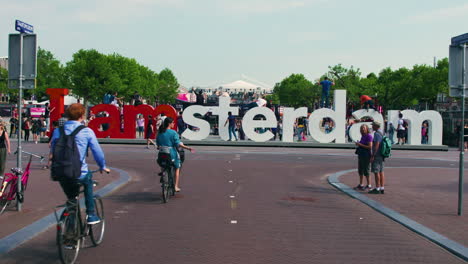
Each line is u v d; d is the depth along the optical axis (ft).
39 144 88.02
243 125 94.22
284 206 31.09
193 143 93.09
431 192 38.40
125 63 242.37
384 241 22.45
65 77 228.84
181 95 145.48
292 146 92.58
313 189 39.73
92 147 18.39
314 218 27.43
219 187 39.06
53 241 21.17
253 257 19.19
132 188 38.40
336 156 73.87
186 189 37.63
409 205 32.01
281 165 58.95
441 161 70.18
